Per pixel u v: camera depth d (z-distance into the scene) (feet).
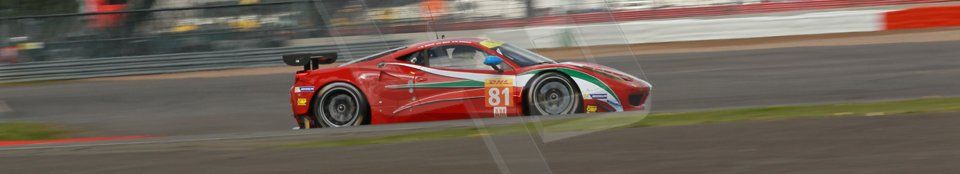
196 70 49.11
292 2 49.85
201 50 49.83
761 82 29.55
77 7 50.85
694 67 34.73
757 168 11.42
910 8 48.06
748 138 13.61
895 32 46.68
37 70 49.73
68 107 34.78
